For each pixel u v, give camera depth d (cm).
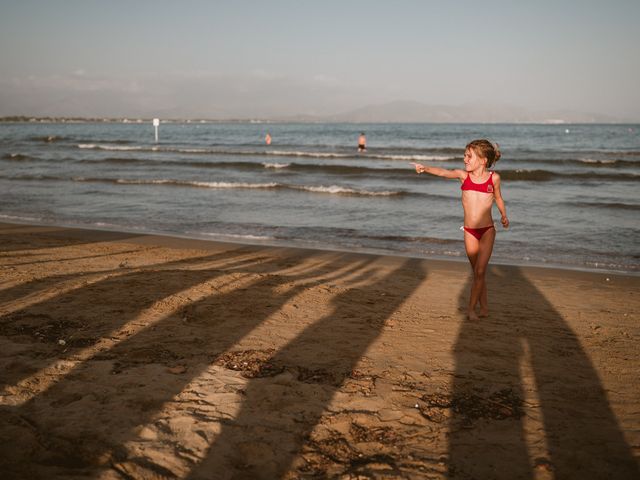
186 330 439
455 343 436
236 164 2552
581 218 1231
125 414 298
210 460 256
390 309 529
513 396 340
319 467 254
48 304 497
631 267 809
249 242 998
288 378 353
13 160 2883
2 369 355
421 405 322
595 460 267
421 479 245
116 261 738
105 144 4691
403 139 6022
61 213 1313
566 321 514
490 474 253
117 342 409
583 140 5866
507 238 1030
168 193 1658
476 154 468
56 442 267
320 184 1900
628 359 411
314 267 748
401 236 1052
